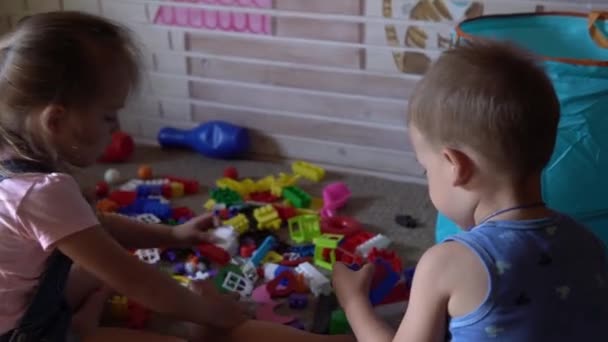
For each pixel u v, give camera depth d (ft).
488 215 2.63
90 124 2.94
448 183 2.65
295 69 5.73
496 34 4.48
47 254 3.04
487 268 2.43
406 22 5.25
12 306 3.06
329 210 5.11
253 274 4.33
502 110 2.48
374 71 5.50
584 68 3.60
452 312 2.51
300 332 3.58
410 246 4.79
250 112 6.05
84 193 3.69
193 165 5.98
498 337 2.44
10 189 2.89
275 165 6.02
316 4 5.43
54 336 3.25
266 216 4.93
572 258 2.52
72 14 3.01
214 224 4.58
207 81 6.07
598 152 3.74
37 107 2.85
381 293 3.99
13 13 6.27
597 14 4.33
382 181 5.75
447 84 2.56
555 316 2.45
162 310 3.22
